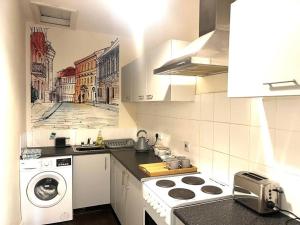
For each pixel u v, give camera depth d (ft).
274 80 3.21
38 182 9.02
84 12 8.68
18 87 8.26
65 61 11.02
